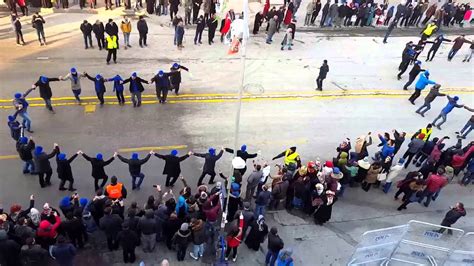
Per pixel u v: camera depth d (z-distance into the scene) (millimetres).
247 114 17516
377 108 18938
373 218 13609
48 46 20516
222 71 20172
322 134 16938
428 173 14266
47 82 15555
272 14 23469
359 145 14500
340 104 18906
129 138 15500
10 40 20703
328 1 25047
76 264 10938
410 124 18141
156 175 14172
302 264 11852
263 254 11914
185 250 11102
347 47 23875
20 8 23344
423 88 18734
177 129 16250
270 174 14641
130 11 24469
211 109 17562
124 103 17250
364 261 11594
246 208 11328
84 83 18125
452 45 25375
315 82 20234
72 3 24906
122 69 19344
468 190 15250
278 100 18625
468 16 27422
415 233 11914
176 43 21797
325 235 12797
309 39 24281
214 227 11750
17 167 13828
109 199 10922
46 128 15461
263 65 21109
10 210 11578
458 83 21531
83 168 14039
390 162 14258
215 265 11016
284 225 12953
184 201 11172
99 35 20203
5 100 16531
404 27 27062
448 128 18188
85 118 16203
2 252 9688
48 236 10172
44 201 12688
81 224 10617
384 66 22375
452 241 12164
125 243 10492
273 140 16297
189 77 19406
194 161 14875
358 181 14555
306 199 12961
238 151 13383
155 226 10711
